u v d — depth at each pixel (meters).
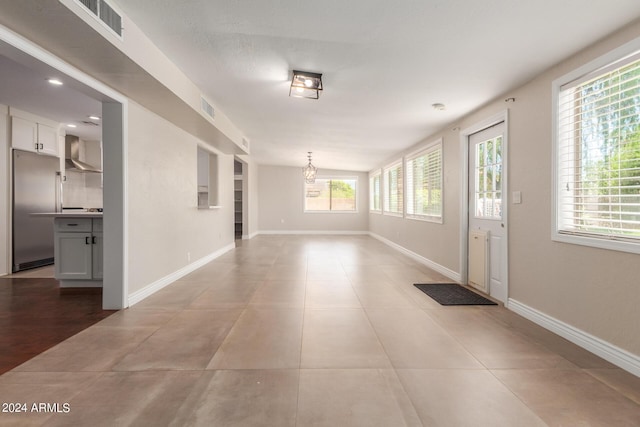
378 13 2.15
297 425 1.57
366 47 2.61
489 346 2.46
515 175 3.26
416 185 6.37
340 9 2.13
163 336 2.61
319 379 1.98
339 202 11.45
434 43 2.49
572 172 2.65
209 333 2.67
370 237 10.37
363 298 3.68
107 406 1.71
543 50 2.49
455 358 2.27
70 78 2.56
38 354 2.30
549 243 2.79
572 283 2.55
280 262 5.92
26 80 3.79
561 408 1.71
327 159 9.14
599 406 1.73
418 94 3.56
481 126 3.94
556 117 2.71
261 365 2.15
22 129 4.99
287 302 3.52
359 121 4.82
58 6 1.77
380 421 1.61
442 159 5.05
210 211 6.07
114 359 2.22
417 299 3.66
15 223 4.89
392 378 2.00
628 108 2.13
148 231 3.77
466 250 4.38
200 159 7.61
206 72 3.25
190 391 1.85
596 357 2.29
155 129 3.89
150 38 2.62
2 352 2.33
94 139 7.18
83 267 3.97
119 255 3.26
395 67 2.93
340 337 2.61
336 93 3.62
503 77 3.01
